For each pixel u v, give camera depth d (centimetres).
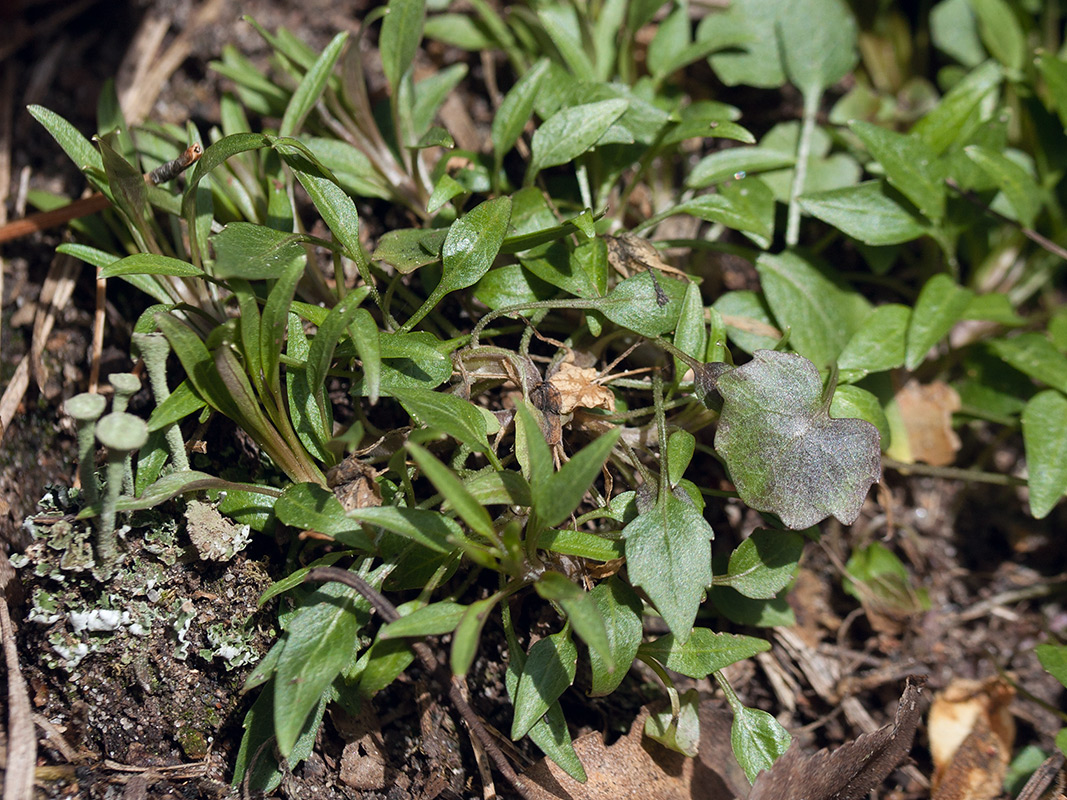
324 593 33
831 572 40
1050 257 42
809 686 39
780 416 34
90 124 42
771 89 43
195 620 34
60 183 41
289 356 34
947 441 40
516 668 34
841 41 42
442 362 34
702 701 37
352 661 34
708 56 42
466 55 43
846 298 39
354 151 38
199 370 33
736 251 39
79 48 43
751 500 34
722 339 36
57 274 39
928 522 41
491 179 39
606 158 39
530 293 36
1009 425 40
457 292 38
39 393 38
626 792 35
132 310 39
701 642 34
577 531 34
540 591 32
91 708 34
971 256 42
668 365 37
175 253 37
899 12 44
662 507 34
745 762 34
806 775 34
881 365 38
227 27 43
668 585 33
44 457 37
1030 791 36
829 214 39
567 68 41
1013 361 39
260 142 34
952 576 41
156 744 34
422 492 36
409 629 32
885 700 39
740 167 39
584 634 31
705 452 38
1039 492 37
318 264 39
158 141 38
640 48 43
